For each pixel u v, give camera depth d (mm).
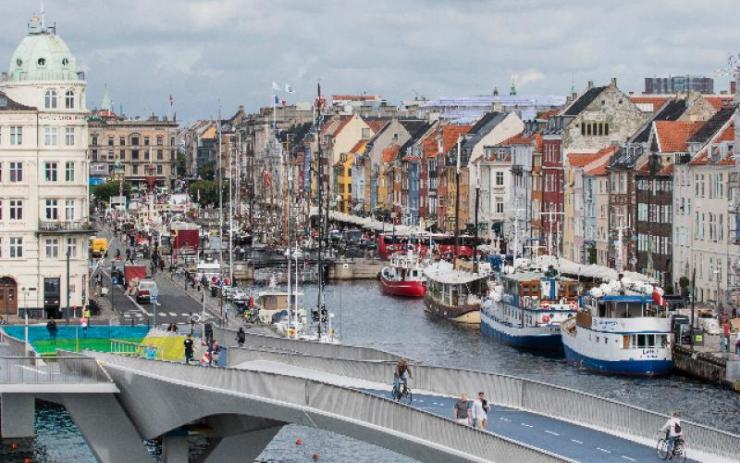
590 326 148750
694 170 193500
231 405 90000
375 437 78938
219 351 123562
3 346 125188
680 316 156750
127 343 129500
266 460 105500
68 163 179250
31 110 177750
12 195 177625
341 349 104250
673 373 146500
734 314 169750
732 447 74250
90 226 180500
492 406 86875
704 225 190875
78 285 180375
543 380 143625
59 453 110000
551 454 67562
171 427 96312
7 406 113188
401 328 186750
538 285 167625
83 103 180000
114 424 99812
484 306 181875
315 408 83750
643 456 74875
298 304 193000
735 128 180750
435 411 83625
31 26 182250
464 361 157125
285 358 101750
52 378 99750
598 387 139125
